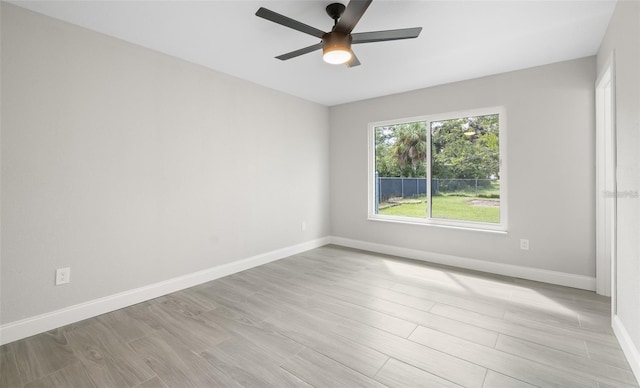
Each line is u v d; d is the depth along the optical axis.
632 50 1.73
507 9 2.10
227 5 2.06
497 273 3.41
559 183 3.04
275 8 2.10
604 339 2.04
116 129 2.54
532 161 3.17
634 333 1.73
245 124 3.61
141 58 2.69
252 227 3.73
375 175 4.54
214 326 2.27
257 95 3.75
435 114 3.81
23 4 2.03
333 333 2.16
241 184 3.58
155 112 2.79
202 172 3.18
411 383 1.63
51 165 2.21
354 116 4.61
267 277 3.35
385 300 2.71
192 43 2.64
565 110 2.99
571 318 2.34
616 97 2.06
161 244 2.86
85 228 2.38
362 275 3.40
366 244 4.54
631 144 1.76
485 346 1.98
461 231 3.65
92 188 2.42
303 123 4.45
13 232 2.06
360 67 3.19
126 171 2.61
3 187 2.02
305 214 4.51
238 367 1.78
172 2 2.02
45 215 2.19
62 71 2.25
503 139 3.36
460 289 2.96
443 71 3.30
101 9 2.10
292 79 3.58
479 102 3.48
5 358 1.87
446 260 3.78
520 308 2.53
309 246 4.56
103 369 1.77
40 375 1.72
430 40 2.56
